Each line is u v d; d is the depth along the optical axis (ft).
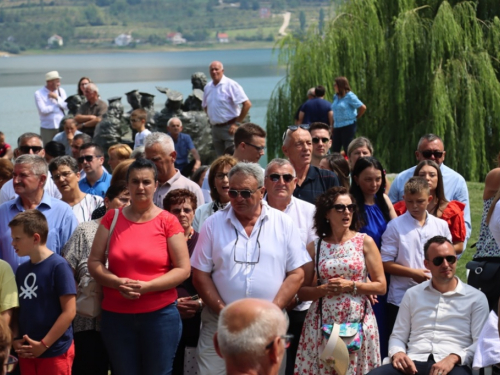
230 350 15.19
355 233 26.13
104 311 24.20
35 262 24.45
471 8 75.72
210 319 25.04
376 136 78.13
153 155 30.66
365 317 25.50
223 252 24.45
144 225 24.04
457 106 73.56
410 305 26.25
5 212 27.71
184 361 26.22
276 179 26.63
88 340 26.09
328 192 25.93
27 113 150.41
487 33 76.33
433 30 74.38
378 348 25.66
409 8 78.74
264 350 15.12
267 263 24.32
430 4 78.95
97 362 26.32
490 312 25.44
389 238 28.25
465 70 73.20
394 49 75.56
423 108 75.61
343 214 25.55
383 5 80.89
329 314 25.26
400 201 31.19
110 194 27.02
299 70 81.10
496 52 75.46
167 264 24.00
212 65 62.28
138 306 23.62
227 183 28.25
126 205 26.35
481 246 29.32
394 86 75.46
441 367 24.72
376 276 25.59
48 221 27.58
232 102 62.64
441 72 73.20
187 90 210.18
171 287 23.53
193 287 26.91
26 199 27.53
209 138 69.36
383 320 28.09
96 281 24.25
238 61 646.33
